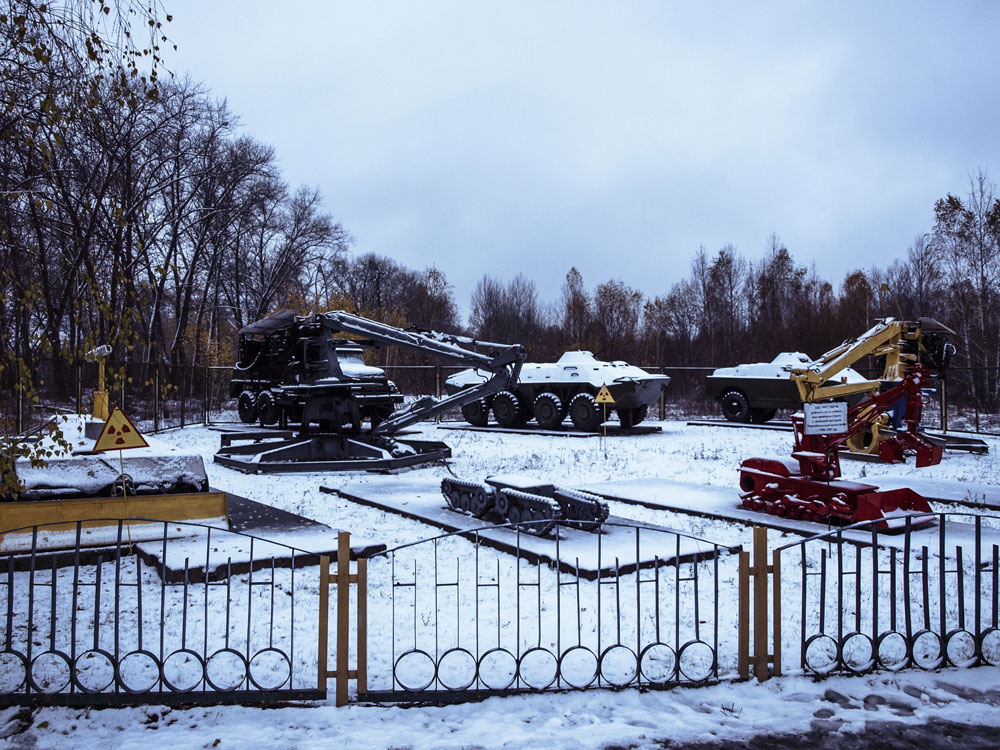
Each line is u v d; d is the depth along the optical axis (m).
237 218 37.81
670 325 48.88
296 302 40.00
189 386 27.66
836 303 43.19
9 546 7.56
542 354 42.66
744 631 4.89
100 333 6.64
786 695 4.71
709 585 7.08
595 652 5.36
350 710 4.51
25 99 5.19
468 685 4.68
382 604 6.55
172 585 6.98
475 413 26.42
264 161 34.88
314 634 5.79
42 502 7.82
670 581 7.19
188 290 34.41
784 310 46.59
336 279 57.56
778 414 33.03
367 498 11.48
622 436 22.81
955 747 4.10
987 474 14.13
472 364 15.59
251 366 25.33
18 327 5.83
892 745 4.12
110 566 7.68
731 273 49.09
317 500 11.86
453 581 7.23
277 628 5.92
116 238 7.98
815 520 9.55
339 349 21.88
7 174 5.91
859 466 15.50
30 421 10.88
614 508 11.00
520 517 8.95
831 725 4.33
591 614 6.21
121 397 20.69
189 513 8.49
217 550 7.76
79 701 4.49
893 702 4.64
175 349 33.38
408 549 8.47
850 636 5.00
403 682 4.87
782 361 25.38
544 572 7.50
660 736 4.19
